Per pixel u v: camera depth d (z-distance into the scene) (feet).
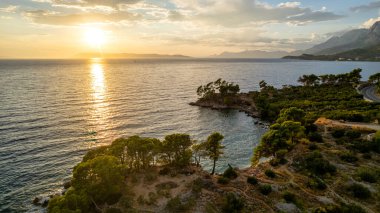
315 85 630.33
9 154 255.50
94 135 321.32
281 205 150.61
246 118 433.48
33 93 552.41
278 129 237.25
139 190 168.35
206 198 159.53
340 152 208.95
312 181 171.83
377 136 217.15
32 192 196.44
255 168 212.02
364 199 152.35
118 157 191.52
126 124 372.58
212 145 204.64
